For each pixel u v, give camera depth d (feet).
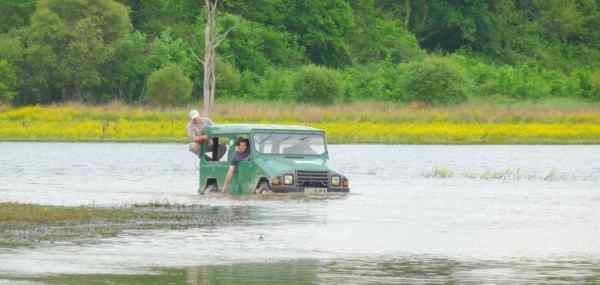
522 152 446.19
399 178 287.48
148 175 299.99
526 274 118.73
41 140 526.98
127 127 571.69
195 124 242.58
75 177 288.10
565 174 308.81
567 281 114.11
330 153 428.56
